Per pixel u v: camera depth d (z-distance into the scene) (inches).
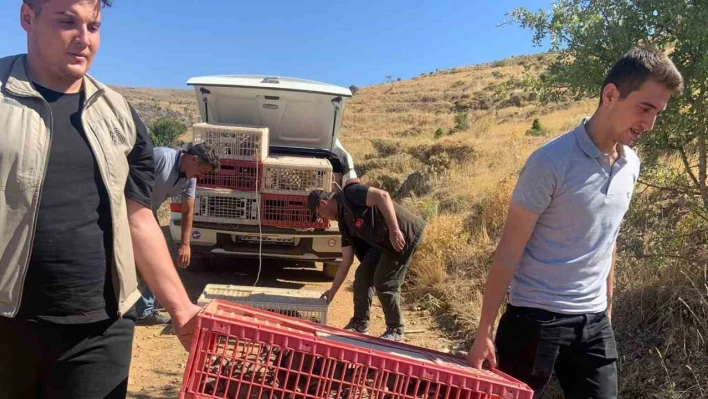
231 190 260.1
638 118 97.7
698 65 156.9
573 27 176.1
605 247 105.9
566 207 101.7
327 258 275.1
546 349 105.1
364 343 100.2
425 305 249.1
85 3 84.7
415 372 82.9
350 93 297.0
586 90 179.3
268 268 314.7
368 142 1215.6
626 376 155.3
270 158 272.5
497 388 83.4
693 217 183.5
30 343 87.0
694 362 149.7
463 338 214.5
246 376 87.9
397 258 201.9
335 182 287.1
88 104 89.1
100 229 88.8
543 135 727.1
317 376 82.7
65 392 90.1
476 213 348.5
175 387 174.4
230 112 310.0
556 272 104.3
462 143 650.2
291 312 208.8
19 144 81.8
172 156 210.2
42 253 84.0
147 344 208.1
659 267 173.6
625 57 98.8
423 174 532.1
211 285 225.5
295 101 303.1
